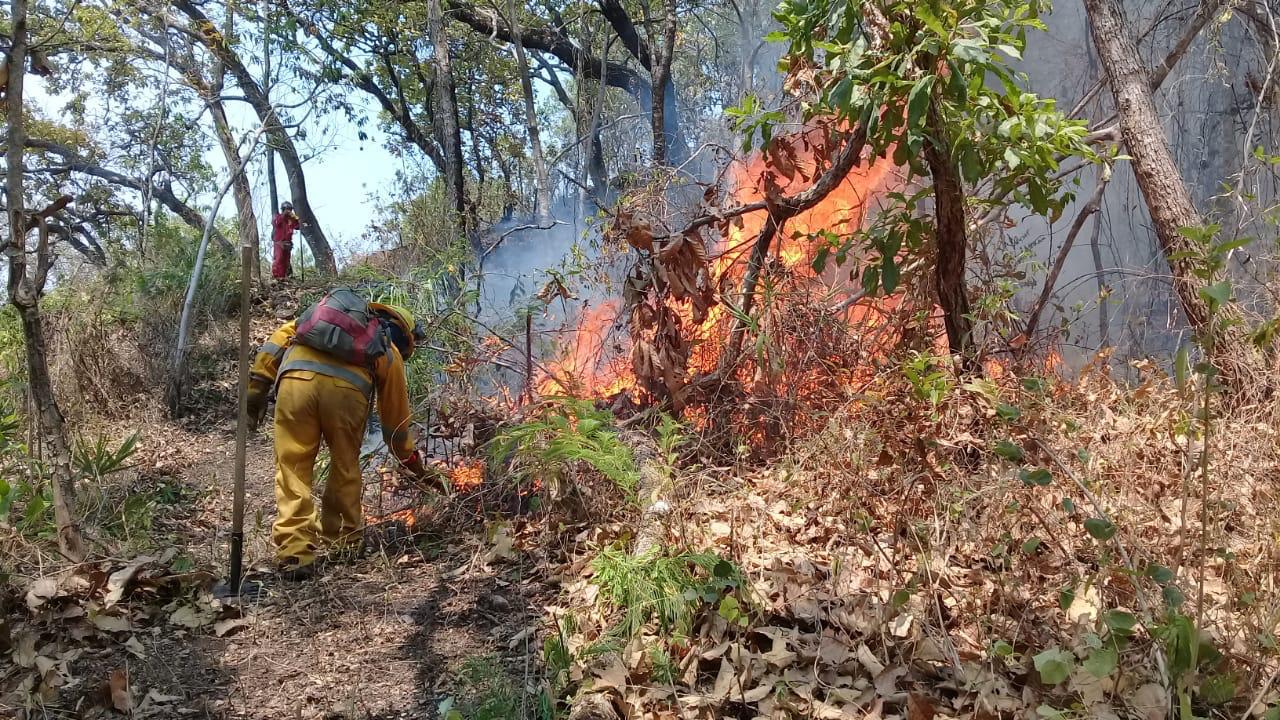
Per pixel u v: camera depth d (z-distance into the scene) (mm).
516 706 2789
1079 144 4734
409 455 4758
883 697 2637
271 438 7488
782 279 5234
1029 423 3523
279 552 4215
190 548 4555
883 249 4777
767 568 3457
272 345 4395
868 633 2922
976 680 2621
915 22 4238
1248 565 2936
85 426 7305
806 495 4023
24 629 3326
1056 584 3047
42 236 3877
